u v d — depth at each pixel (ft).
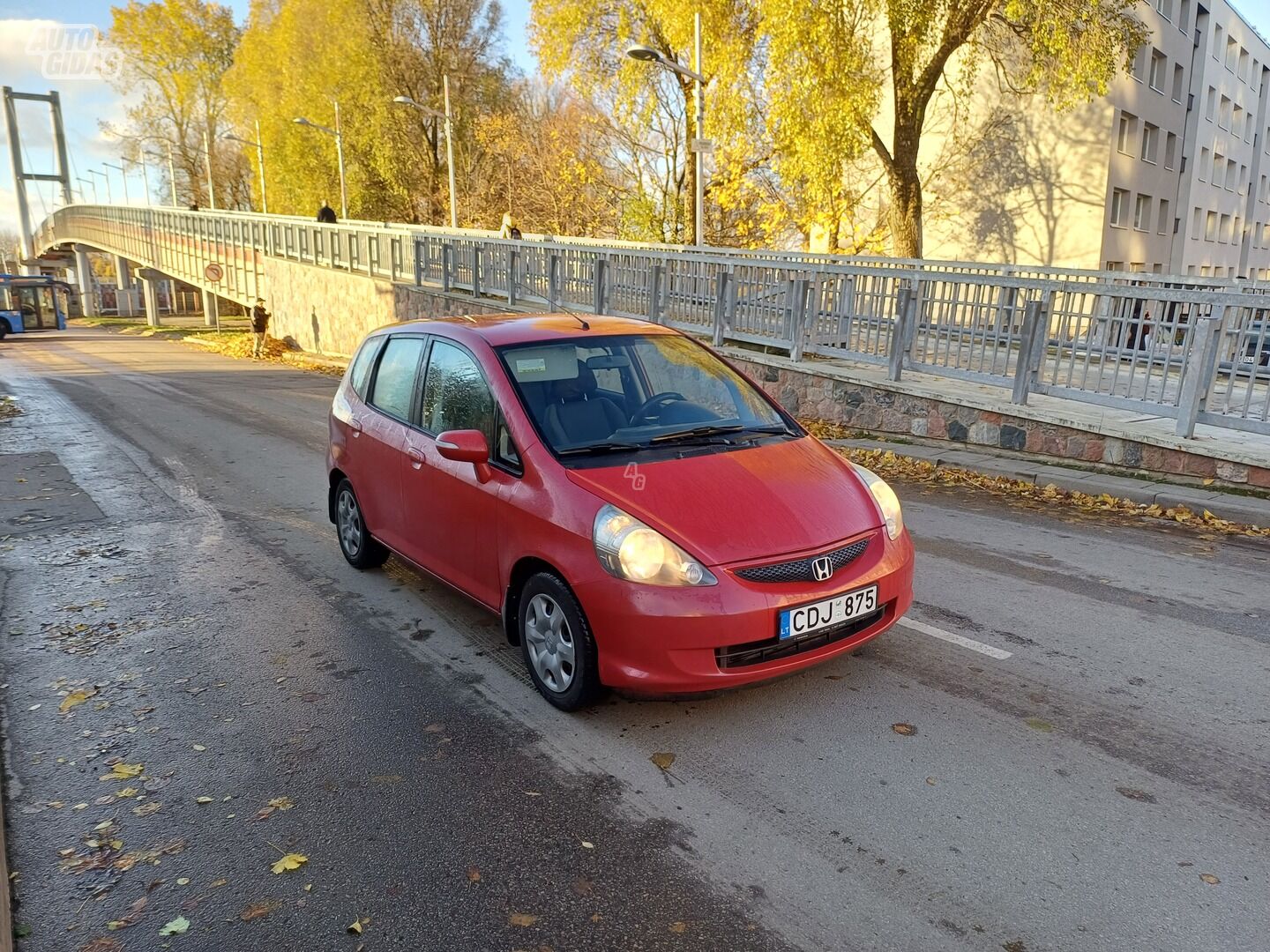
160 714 12.84
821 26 59.88
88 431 39.50
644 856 9.29
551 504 12.05
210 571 19.44
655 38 90.84
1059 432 26.71
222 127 222.89
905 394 31.19
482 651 14.74
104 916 8.66
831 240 83.46
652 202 104.12
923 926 8.11
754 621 10.82
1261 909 8.20
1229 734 11.34
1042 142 94.99
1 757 11.76
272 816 10.23
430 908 8.61
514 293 54.34
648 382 14.66
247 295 108.68
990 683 12.94
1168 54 108.27
